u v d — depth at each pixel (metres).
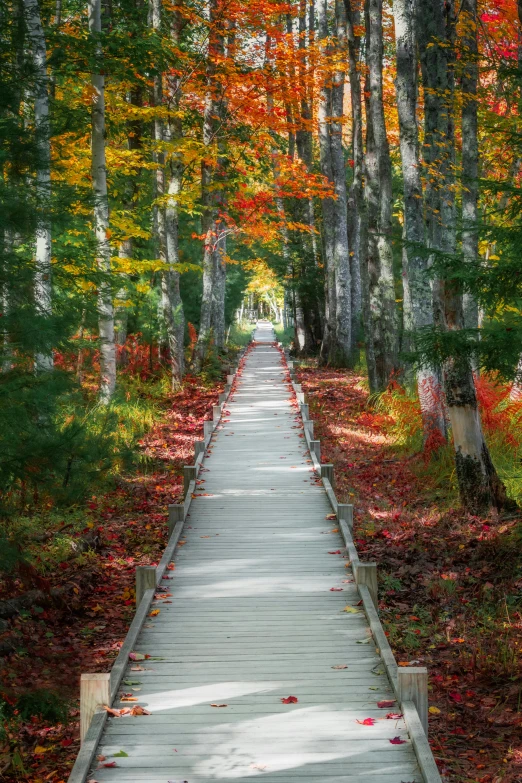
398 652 10.03
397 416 23.34
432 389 19.34
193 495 15.88
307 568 11.45
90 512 15.48
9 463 7.96
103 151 20.73
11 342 8.45
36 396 8.31
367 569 10.11
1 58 11.28
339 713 6.97
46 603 11.07
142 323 32.34
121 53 18.67
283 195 30.89
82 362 20.97
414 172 19.58
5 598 10.91
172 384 30.16
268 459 19.27
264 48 28.20
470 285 10.76
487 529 14.30
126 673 7.90
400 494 17.67
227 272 55.16
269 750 6.30
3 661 9.08
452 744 7.75
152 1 26.08
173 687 7.56
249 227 32.44
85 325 13.01
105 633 10.70
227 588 10.60
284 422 24.14
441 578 12.51
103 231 19.97
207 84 28.69
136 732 6.61
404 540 14.34
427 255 11.49
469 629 10.73
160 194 28.28
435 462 19.03
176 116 24.88
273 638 8.84
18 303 8.96
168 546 12.10
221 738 6.51
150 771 5.98
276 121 29.20
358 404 27.47
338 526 13.63
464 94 16.62
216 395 29.28
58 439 8.48
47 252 14.76
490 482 15.18
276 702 7.21
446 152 16.62
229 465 18.67
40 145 10.73
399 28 19.44
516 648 9.96
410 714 6.56
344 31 32.94
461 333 11.71
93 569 12.77
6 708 8.23
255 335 78.25
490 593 11.71
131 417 23.02
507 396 19.50
